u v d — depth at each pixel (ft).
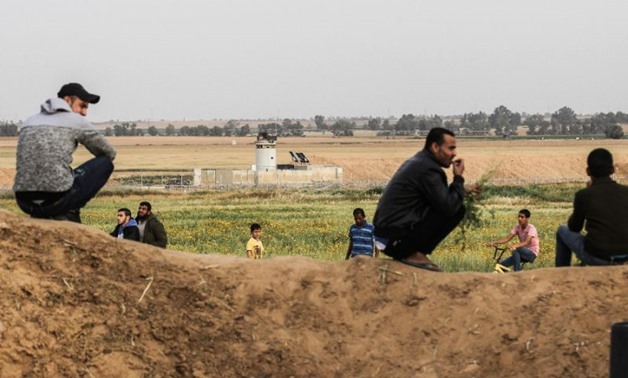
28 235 30.45
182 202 207.00
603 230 33.14
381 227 32.04
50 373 27.71
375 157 476.54
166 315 29.60
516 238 109.60
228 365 28.81
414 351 29.71
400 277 31.68
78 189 31.35
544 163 436.76
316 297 31.22
